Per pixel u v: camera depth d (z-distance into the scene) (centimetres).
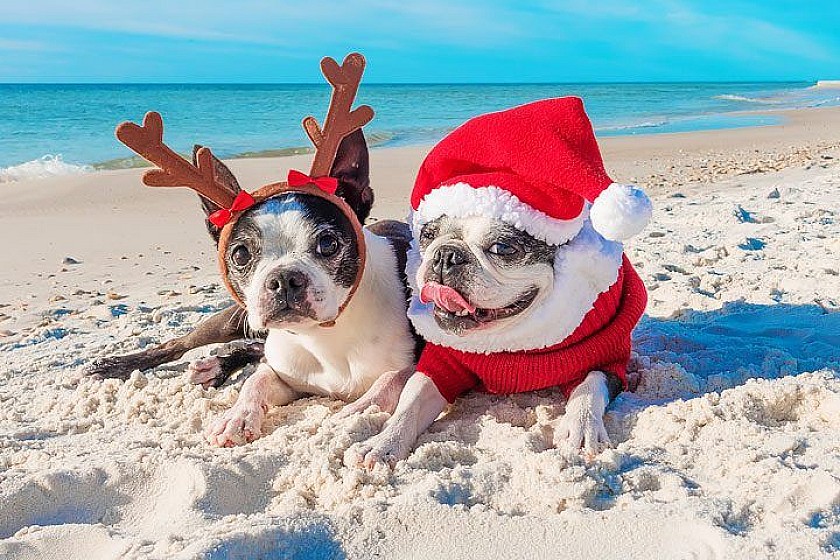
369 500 56
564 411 71
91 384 86
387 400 75
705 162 309
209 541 50
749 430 63
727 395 69
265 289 69
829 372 73
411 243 75
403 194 240
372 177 273
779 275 116
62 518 59
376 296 77
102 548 53
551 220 65
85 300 136
